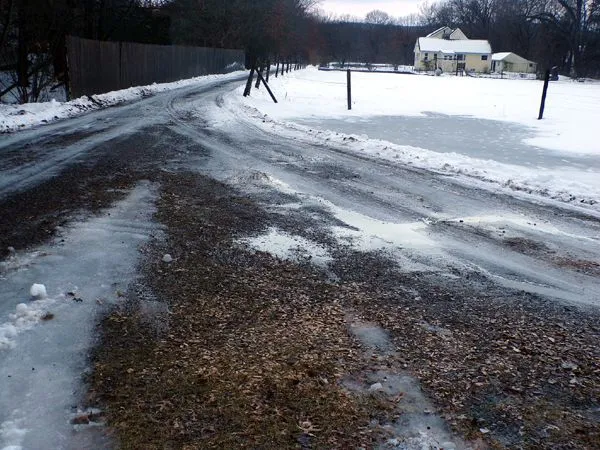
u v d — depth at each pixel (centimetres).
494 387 304
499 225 600
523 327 374
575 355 340
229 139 1102
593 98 2969
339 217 606
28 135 1074
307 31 8512
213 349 331
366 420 272
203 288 414
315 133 1214
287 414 274
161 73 2884
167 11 3712
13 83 1678
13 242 493
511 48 10144
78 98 1734
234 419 268
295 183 756
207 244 505
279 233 543
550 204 694
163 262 459
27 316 360
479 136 1321
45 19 1770
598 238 566
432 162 931
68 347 327
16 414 267
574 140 1284
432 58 9225
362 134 1285
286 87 2997
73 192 660
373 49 11894
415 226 587
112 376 300
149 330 350
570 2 8681
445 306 402
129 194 660
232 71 4900
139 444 249
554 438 264
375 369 317
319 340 347
